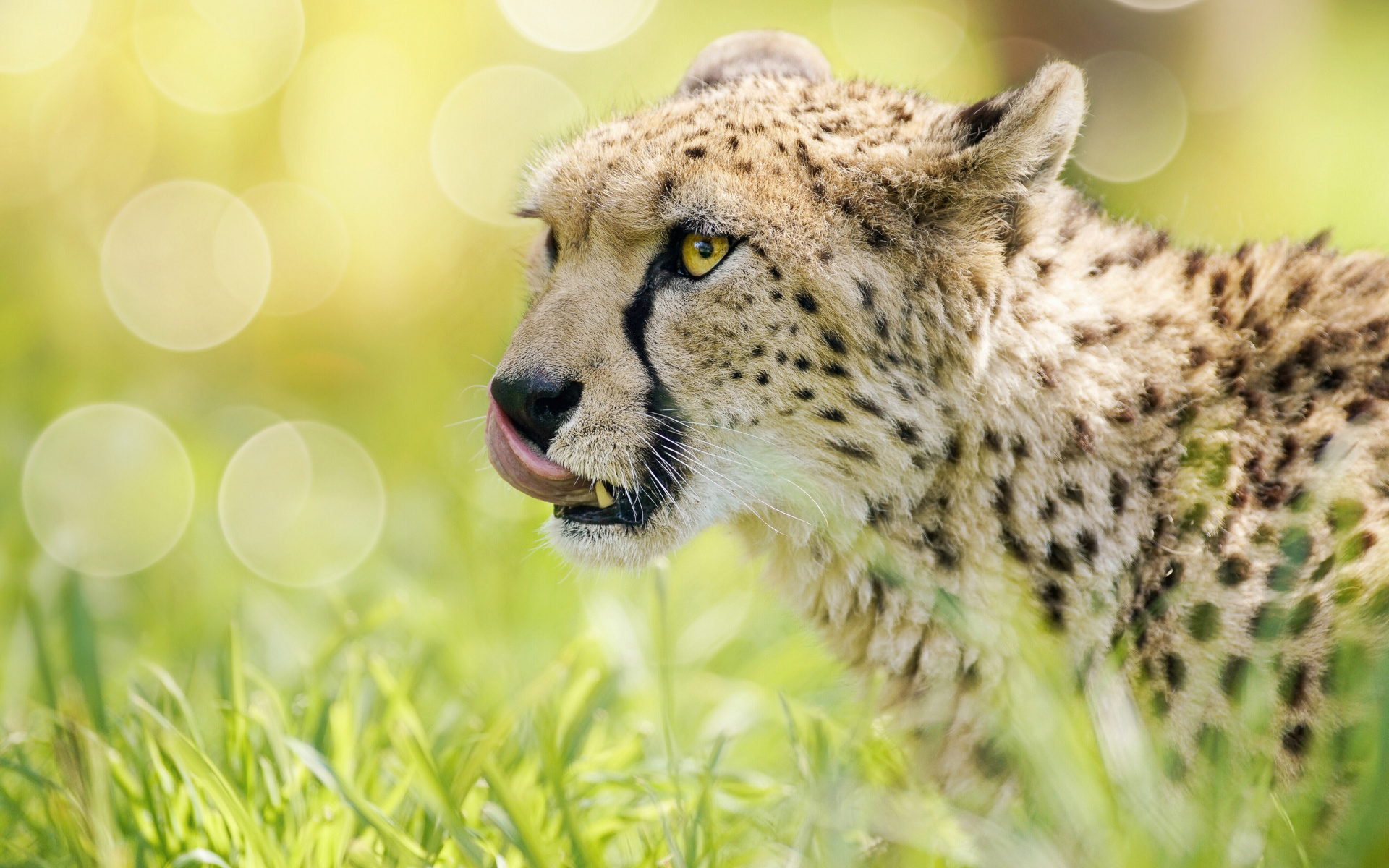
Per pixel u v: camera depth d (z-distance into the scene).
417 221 21.39
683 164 8.70
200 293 21.58
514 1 25.39
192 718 8.80
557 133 11.21
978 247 8.66
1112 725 7.88
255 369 21.20
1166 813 7.59
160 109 22.59
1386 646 7.77
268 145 22.83
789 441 8.93
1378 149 22.92
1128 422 8.62
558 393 8.76
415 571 15.10
